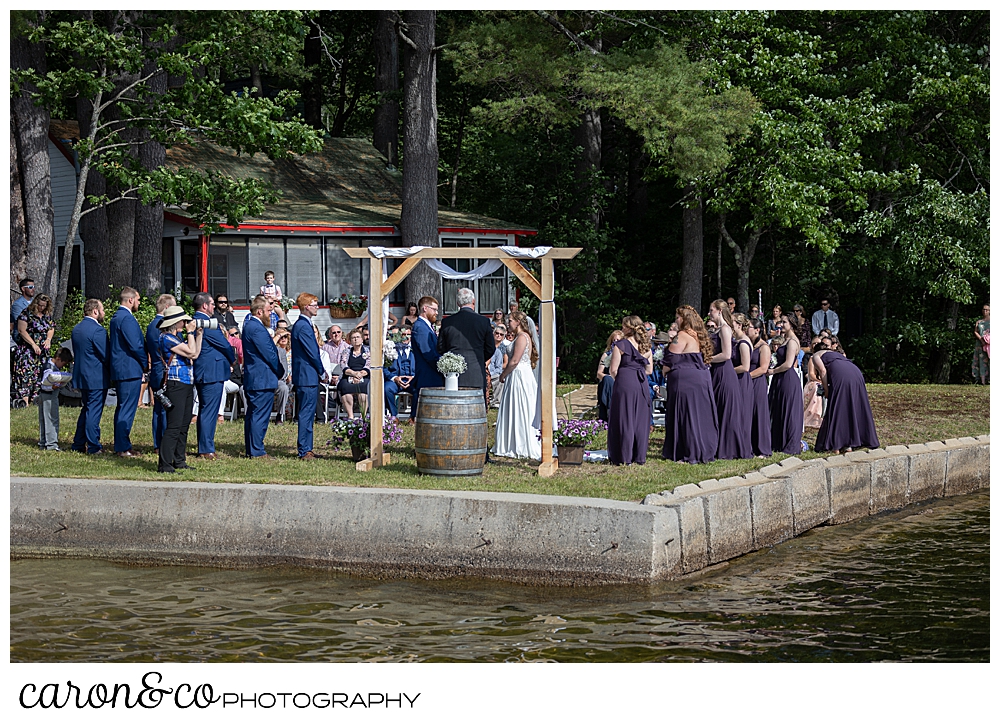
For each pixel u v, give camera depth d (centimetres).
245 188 1998
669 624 798
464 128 3688
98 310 1184
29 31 1841
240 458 1152
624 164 3353
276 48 1997
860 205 2597
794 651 737
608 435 1135
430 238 2494
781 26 2706
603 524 891
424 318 1138
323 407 1480
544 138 3008
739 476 1057
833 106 2559
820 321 2453
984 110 2719
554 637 765
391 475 1046
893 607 844
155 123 1952
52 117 2752
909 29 2639
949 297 2634
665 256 3297
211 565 966
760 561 982
